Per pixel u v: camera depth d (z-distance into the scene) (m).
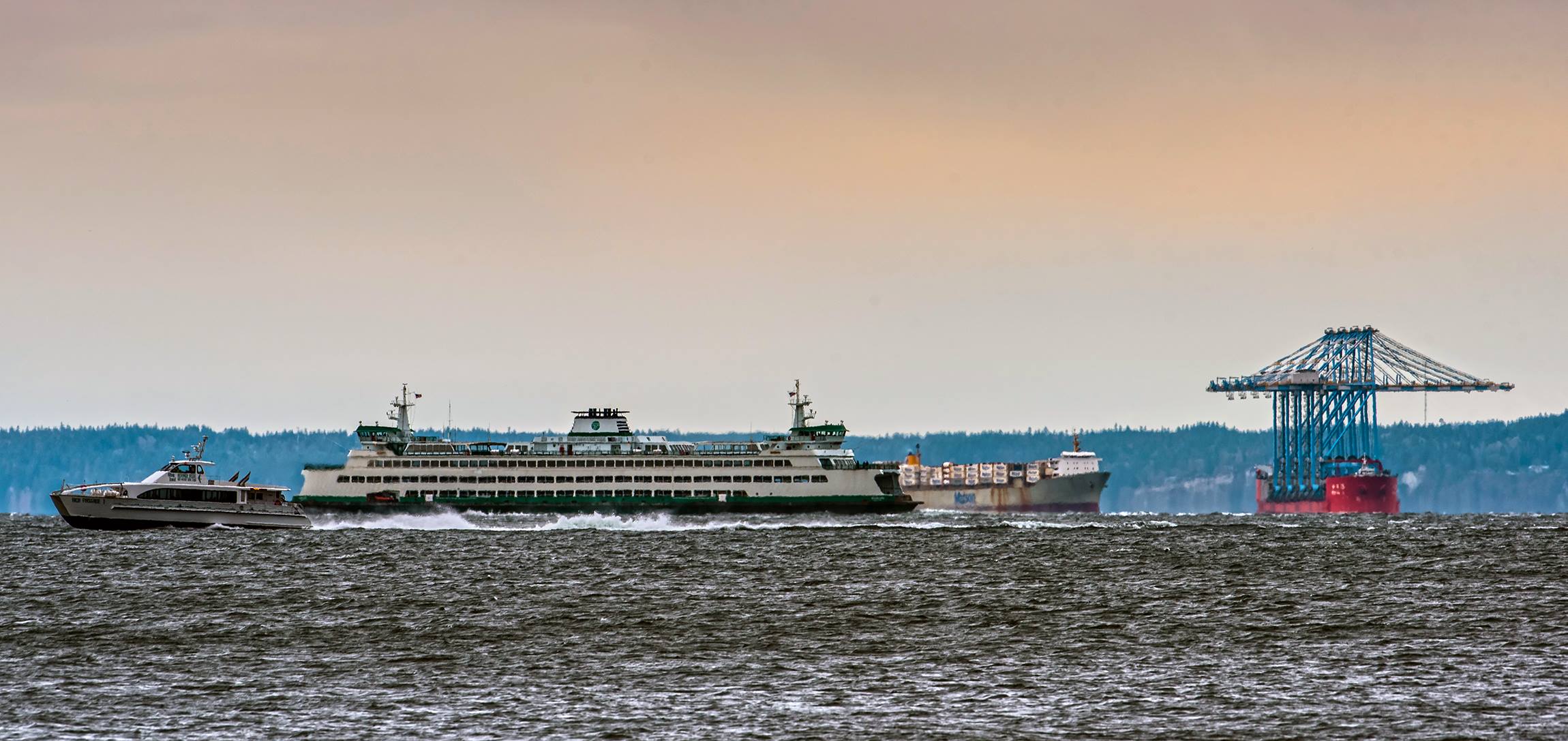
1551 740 197.88
